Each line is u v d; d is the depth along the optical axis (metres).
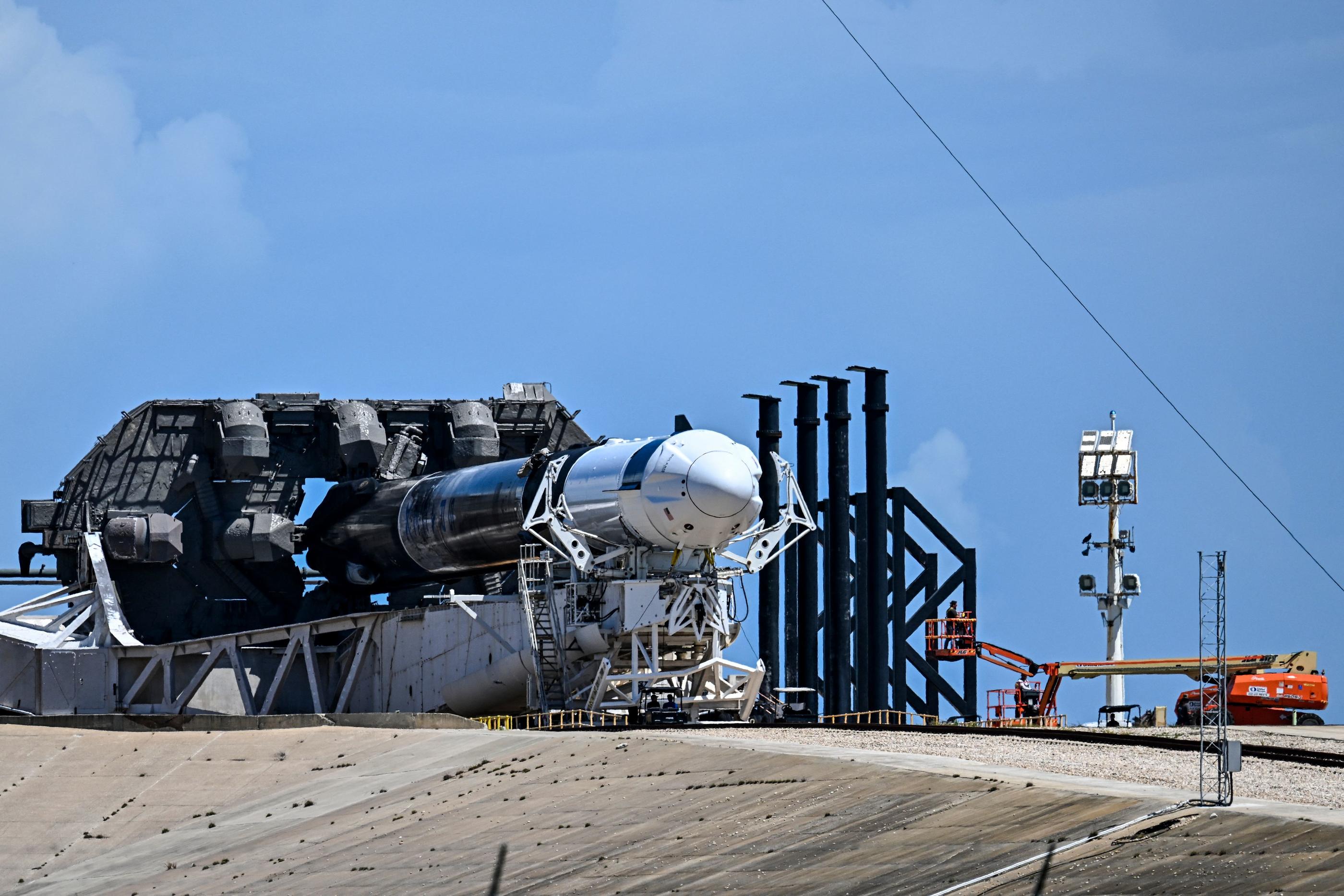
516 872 150.00
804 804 148.12
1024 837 126.56
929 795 142.25
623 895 136.38
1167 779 152.12
